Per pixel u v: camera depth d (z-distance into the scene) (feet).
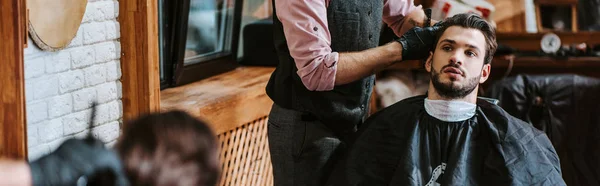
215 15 13.29
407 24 9.93
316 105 9.18
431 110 8.89
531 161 8.69
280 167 9.58
